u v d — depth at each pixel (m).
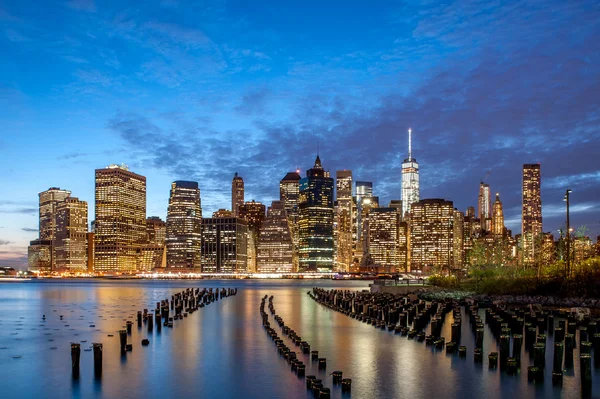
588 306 76.19
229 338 59.00
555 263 122.75
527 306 75.69
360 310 84.62
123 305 115.88
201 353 49.78
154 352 50.41
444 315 72.25
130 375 41.44
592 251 127.19
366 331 63.88
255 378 40.12
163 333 63.41
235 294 163.38
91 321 79.00
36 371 43.16
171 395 36.25
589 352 36.91
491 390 36.25
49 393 37.06
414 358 46.44
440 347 51.16
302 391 36.59
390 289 139.62
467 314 80.25
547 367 42.56
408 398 34.66
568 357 43.38
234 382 39.09
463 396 35.06
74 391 37.44
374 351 49.84
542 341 42.56
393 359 46.06
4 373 42.53
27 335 63.16
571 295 86.06
